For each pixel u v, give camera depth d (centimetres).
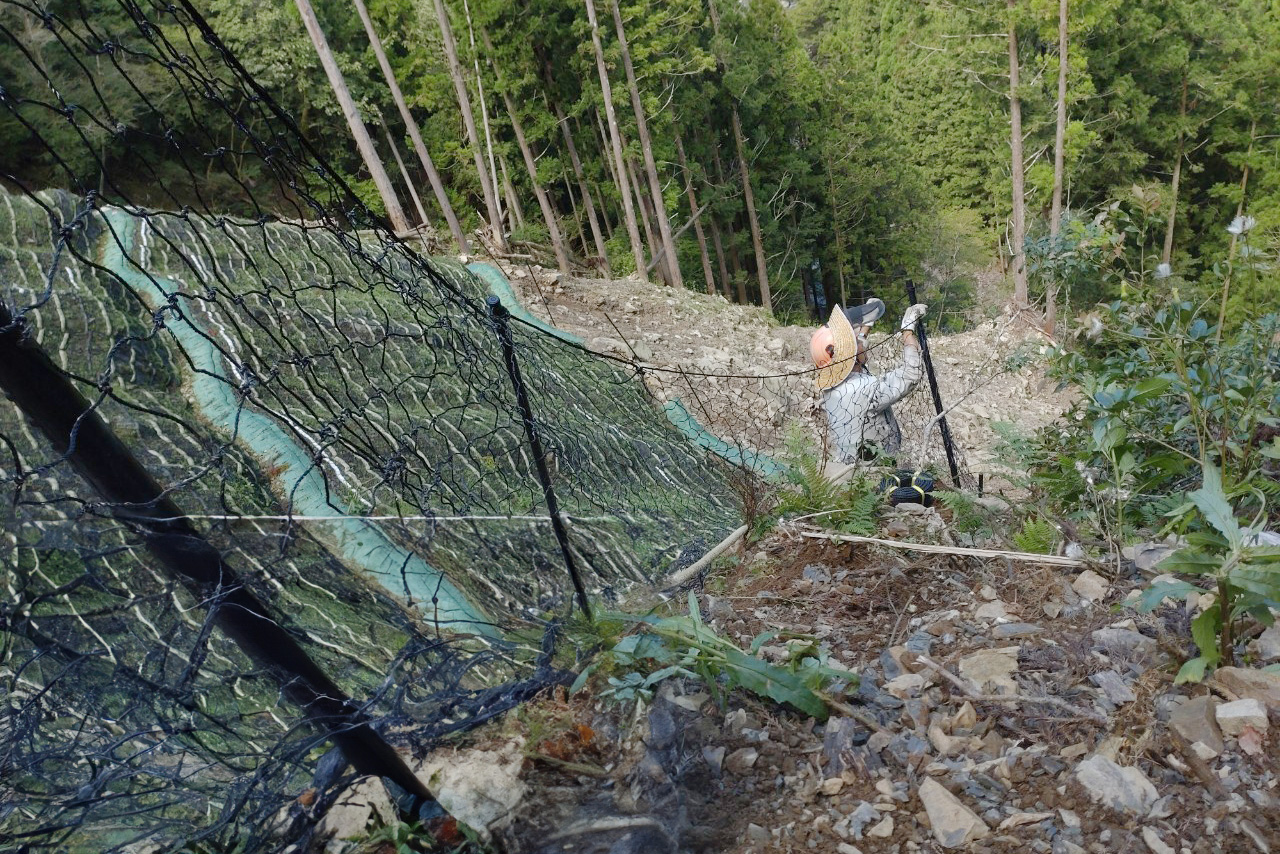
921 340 523
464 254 1762
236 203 1673
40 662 214
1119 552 320
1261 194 3036
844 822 211
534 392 736
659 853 208
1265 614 222
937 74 3850
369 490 480
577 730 253
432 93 2619
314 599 331
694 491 703
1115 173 3005
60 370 149
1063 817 199
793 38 3422
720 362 1305
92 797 190
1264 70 3042
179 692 198
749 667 255
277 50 2633
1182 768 205
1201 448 321
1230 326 406
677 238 2709
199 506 379
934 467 527
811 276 3988
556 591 424
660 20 2366
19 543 190
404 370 706
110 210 773
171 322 643
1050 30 2194
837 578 350
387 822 225
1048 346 431
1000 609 299
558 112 2606
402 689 229
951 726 237
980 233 3797
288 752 198
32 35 1566
